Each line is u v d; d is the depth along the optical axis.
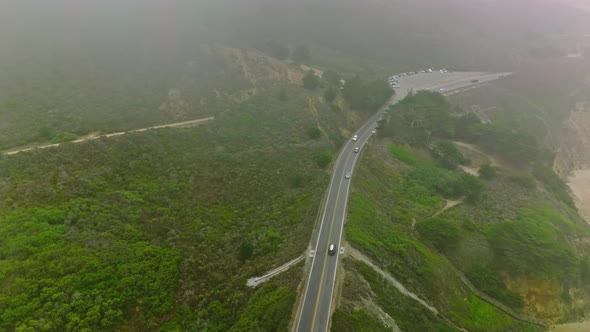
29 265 44.66
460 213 80.19
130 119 97.25
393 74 166.62
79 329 40.88
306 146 93.88
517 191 92.62
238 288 51.50
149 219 60.16
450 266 65.62
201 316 47.09
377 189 82.94
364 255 56.28
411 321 49.00
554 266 65.38
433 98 128.12
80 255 48.09
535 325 61.03
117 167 70.81
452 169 101.38
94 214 55.84
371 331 42.72
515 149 107.38
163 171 75.56
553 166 124.19
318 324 43.22
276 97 118.38
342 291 47.75
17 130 80.56
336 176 82.44
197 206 68.12
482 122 128.50
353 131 115.25
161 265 51.69
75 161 68.69
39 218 51.41
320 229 61.22
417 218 76.19
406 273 58.09
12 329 38.69
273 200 74.38
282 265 54.25
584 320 64.06
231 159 85.56
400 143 106.69
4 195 54.03
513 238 69.31
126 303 45.69
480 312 59.75
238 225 65.88
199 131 95.75
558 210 87.19
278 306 45.25
